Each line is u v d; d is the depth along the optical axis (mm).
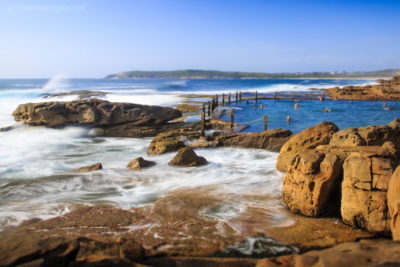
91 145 15672
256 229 5891
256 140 14477
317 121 24078
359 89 51219
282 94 52250
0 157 12781
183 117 24500
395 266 3586
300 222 6262
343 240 5387
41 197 7949
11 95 40281
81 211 6816
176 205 7199
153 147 13820
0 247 3811
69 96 38625
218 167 11117
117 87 76125
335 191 6793
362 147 7426
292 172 7082
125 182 9242
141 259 4445
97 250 4348
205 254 4953
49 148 14789
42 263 3535
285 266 4090
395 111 30906
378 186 5773
